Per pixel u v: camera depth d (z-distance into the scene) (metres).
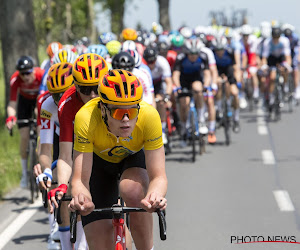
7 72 37.34
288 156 30.05
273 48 43.00
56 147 14.85
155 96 29.16
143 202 10.29
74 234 10.23
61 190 11.42
